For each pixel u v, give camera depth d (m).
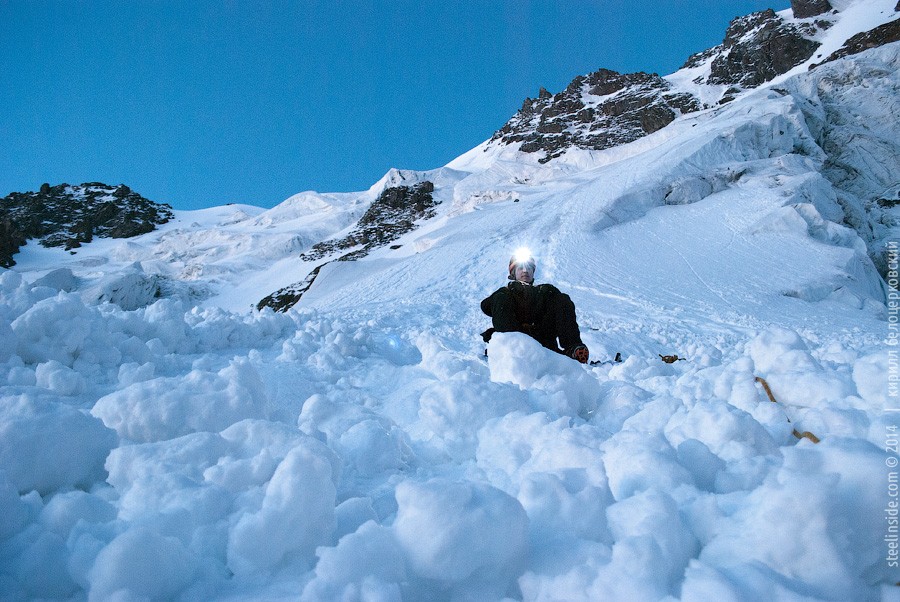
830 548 1.30
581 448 1.94
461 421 2.53
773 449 2.05
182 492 1.62
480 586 1.36
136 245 97.12
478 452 2.38
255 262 83.94
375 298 31.05
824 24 89.88
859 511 1.40
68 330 3.62
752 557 1.34
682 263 30.95
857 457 1.46
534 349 3.25
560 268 31.08
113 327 4.36
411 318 13.23
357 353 4.96
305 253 79.00
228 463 1.78
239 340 5.28
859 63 64.56
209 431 2.30
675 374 4.14
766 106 56.44
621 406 3.05
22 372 3.00
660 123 84.31
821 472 1.49
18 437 1.87
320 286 38.53
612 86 100.69
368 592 1.21
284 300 60.00
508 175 85.12
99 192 118.94
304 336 4.99
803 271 28.77
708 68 100.00
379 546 1.33
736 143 49.75
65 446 1.95
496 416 2.54
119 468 1.91
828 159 57.28
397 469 2.25
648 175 45.56
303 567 1.43
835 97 62.22
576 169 80.50
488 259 35.50
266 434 2.03
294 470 1.49
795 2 94.81
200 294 70.75
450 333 10.09
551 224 40.72
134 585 1.25
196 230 106.81
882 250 43.12
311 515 1.48
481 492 1.44
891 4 87.38
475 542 1.35
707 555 1.39
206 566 1.40
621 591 1.24
